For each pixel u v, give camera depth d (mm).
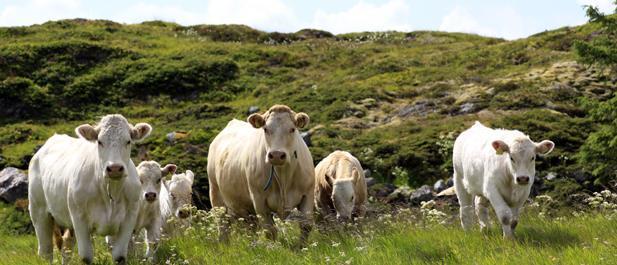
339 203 14625
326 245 11195
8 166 31203
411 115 33312
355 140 29328
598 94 32750
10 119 39812
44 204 12219
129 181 10836
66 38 51750
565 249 9938
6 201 27344
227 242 12430
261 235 12109
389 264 9664
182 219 14695
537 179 23406
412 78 40000
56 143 12305
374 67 44500
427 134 28703
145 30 57562
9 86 41844
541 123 27781
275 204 13047
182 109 39562
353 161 16188
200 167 27078
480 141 13000
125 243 10930
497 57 43000
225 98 42562
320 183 15789
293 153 12711
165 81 44062
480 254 9914
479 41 53781
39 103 41094
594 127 27688
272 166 12859
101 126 10438
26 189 27547
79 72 46000
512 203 12305
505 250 10016
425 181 25766
